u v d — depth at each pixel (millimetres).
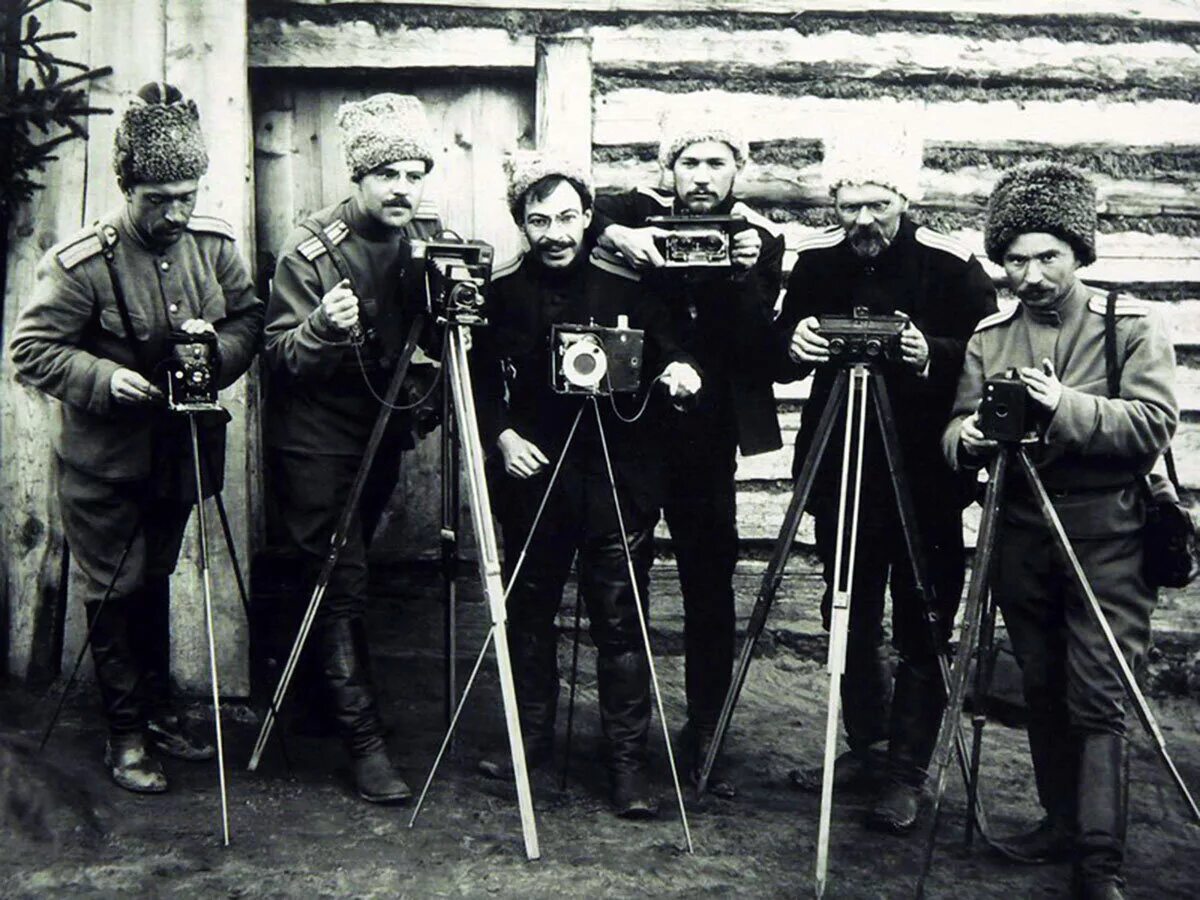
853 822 4434
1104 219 5941
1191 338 5938
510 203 4414
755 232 4371
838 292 4488
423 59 5699
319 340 4285
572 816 4348
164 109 4230
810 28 5840
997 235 4043
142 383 4223
